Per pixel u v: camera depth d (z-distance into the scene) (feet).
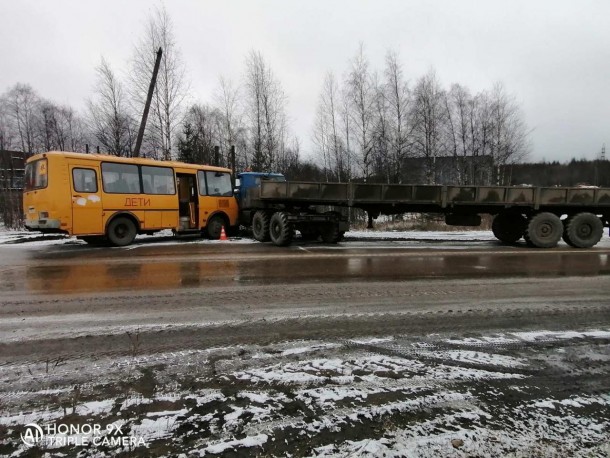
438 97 84.58
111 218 34.81
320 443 6.91
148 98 56.85
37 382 9.02
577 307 15.75
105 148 70.03
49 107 115.24
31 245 36.68
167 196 38.34
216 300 16.24
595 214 39.63
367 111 76.79
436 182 86.33
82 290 17.88
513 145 93.86
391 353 10.85
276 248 34.06
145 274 21.66
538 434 7.27
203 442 6.91
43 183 31.99
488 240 43.91
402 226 57.57
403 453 6.66
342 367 9.93
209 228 41.63
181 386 8.88
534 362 10.38
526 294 17.81
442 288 18.83
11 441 6.88
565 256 30.27
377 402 8.28
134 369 9.72
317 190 36.50
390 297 17.01
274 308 15.11
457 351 11.05
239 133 82.12
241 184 44.29
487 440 7.06
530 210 38.78
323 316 14.17
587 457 6.63
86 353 10.67
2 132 112.37
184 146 78.18
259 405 8.09
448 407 8.13
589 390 8.95
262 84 77.30
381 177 77.66
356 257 28.48
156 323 13.23
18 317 13.83
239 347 11.18
